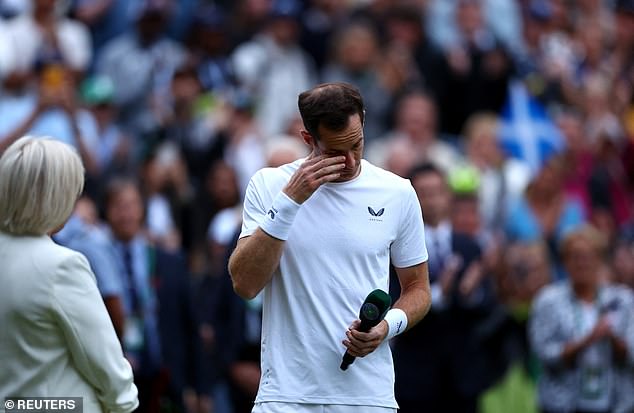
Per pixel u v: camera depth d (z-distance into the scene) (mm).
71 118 38656
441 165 45438
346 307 20031
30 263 19047
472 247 32844
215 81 48219
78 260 19172
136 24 49219
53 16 46312
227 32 51500
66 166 19328
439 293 31969
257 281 19828
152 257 31844
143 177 41656
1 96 43750
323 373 19938
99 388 19203
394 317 20141
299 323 20031
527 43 57062
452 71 51312
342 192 20281
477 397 32531
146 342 31172
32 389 18938
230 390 31234
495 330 34719
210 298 32656
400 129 46938
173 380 31359
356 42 49812
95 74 50125
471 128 46594
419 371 32094
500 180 45219
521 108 51719
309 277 20078
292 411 19875
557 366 33844
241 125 45688
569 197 47406
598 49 59875
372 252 20219
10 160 19234
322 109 19531
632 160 51938
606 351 33719
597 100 54125
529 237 44094
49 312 18875
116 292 28172
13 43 44781
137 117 47250
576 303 33938
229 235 34531
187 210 41656
